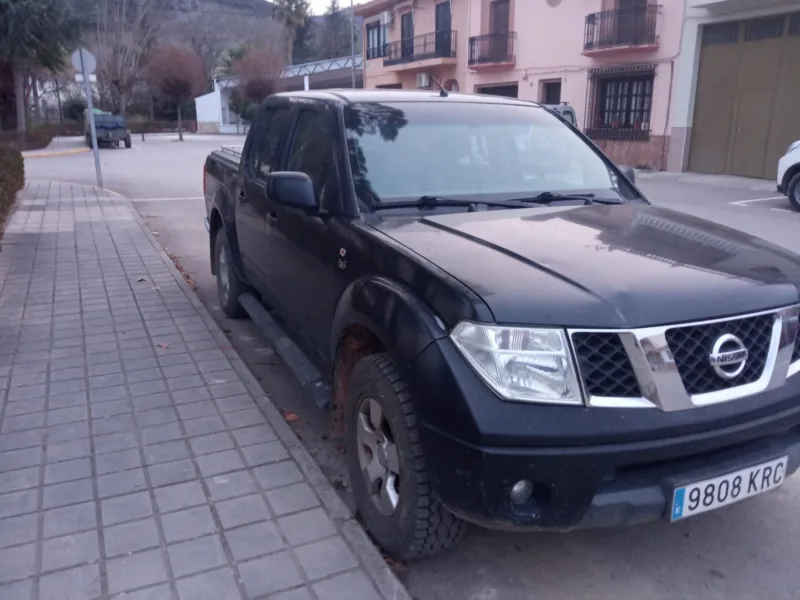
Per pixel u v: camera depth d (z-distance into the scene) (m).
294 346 4.53
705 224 3.55
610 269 2.71
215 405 4.27
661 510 2.49
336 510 3.20
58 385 4.57
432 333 2.56
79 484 3.40
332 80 55.84
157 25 62.34
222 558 2.87
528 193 3.83
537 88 26.88
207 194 6.88
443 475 2.50
